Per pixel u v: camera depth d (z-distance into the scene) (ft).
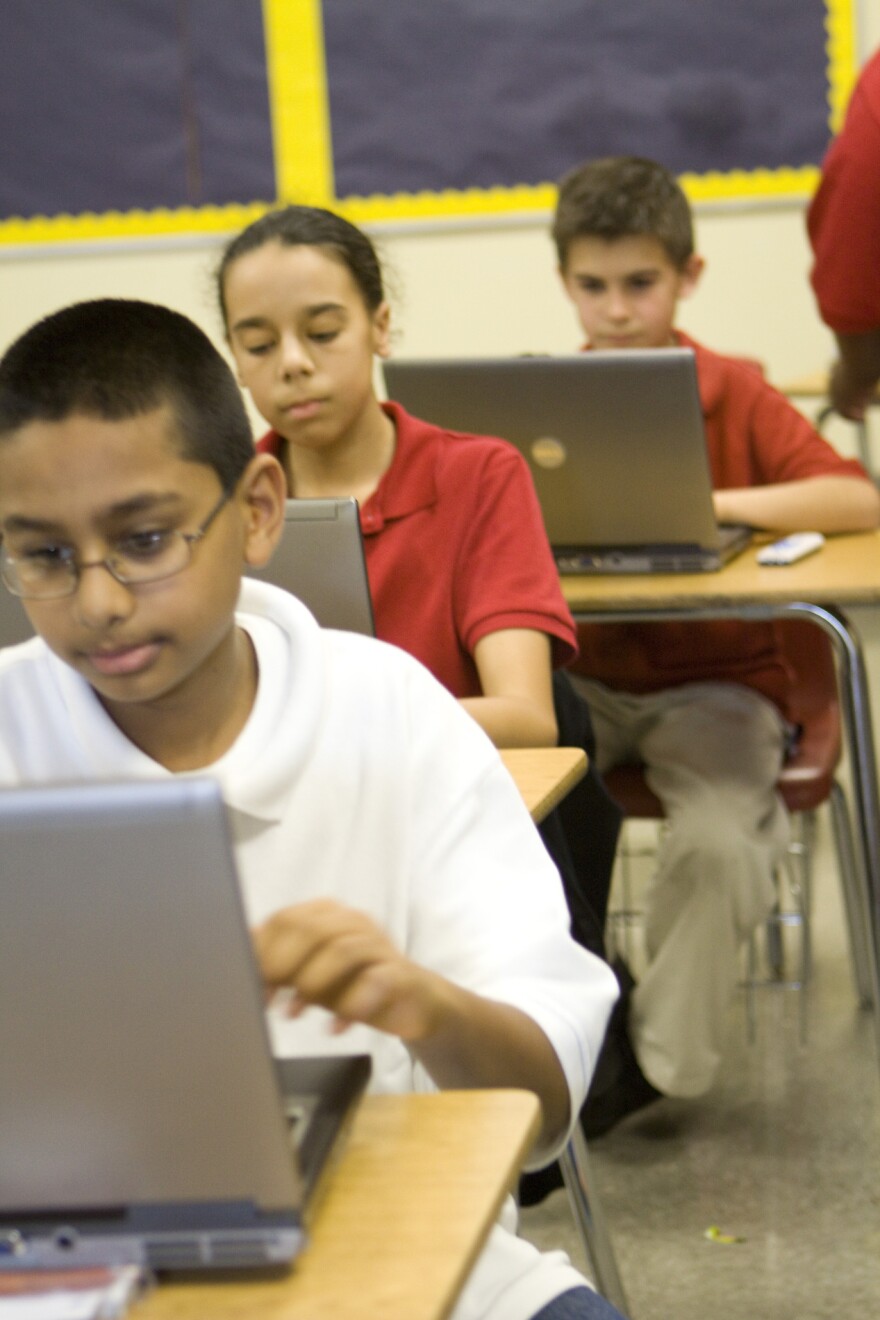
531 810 4.35
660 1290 6.11
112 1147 2.03
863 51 14.65
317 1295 2.04
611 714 7.87
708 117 14.83
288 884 3.15
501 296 15.35
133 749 3.02
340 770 3.23
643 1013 7.04
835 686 8.18
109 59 15.17
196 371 2.84
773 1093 7.57
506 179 15.11
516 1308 3.14
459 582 6.12
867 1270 6.18
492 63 14.93
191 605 2.79
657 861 7.88
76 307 2.84
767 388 8.49
